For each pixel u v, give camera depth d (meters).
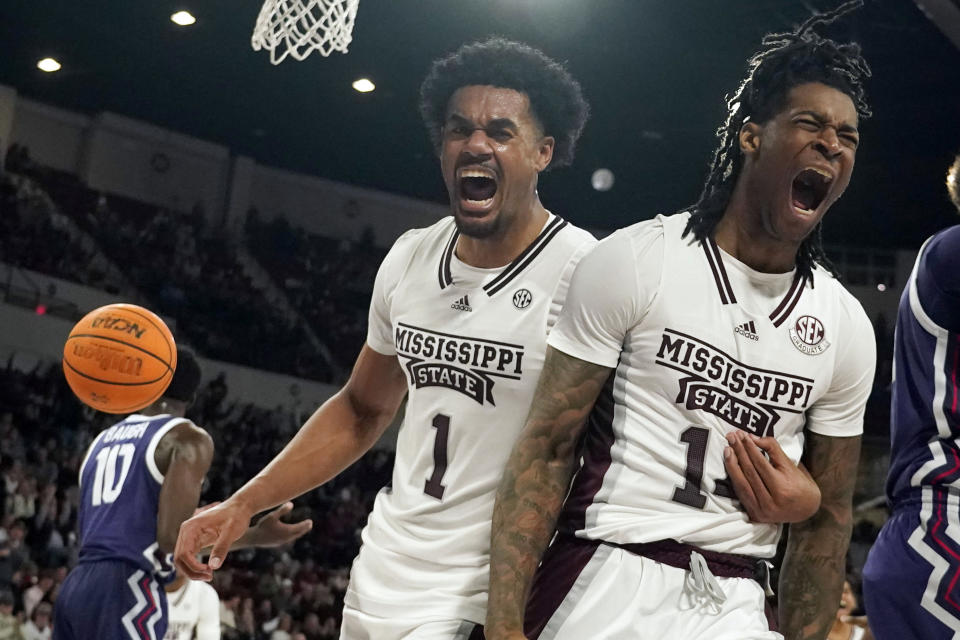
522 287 2.62
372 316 2.89
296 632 12.16
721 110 16.31
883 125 16.16
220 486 15.49
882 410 16.92
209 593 4.73
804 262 2.32
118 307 3.74
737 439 2.19
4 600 10.01
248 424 16.95
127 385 3.63
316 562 15.23
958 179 2.60
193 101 18.48
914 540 2.26
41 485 13.22
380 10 14.65
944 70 14.60
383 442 18.11
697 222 2.29
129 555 3.71
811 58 2.21
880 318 18.59
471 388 2.61
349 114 18.25
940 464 2.27
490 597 2.15
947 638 2.20
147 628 3.69
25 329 16.05
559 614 2.14
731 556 2.20
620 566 2.14
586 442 2.31
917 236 18.55
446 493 2.61
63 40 16.42
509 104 2.62
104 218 18.75
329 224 21.22
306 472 2.89
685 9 14.24
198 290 18.83
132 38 16.19
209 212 20.23
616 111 16.92
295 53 3.45
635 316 2.21
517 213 2.64
